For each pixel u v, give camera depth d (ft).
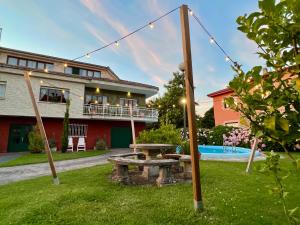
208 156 34.30
